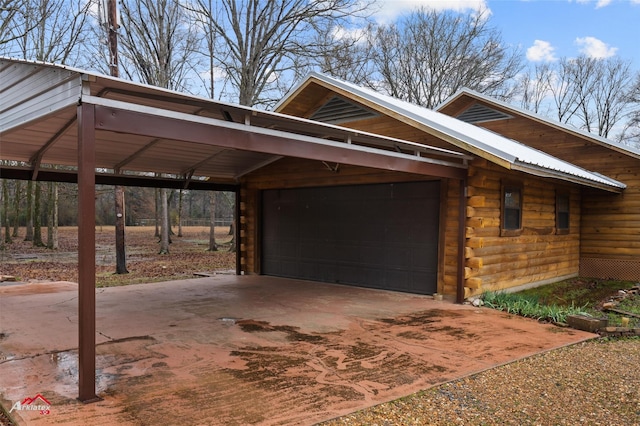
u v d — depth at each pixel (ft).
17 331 17.61
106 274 38.91
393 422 10.10
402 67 79.61
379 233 28.32
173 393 11.46
